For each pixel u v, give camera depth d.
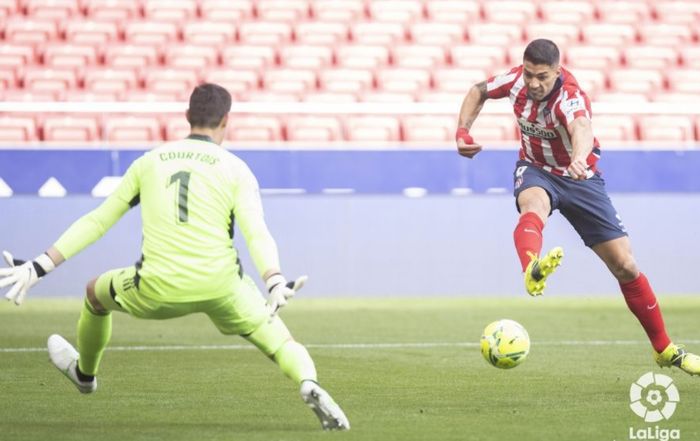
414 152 39.09
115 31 53.44
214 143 15.23
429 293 39.28
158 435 15.07
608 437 15.07
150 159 14.98
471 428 15.69
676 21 59.62
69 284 37.97
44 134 42.94
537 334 29.17
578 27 57.50
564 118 18.91
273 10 56.31
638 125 46.66
